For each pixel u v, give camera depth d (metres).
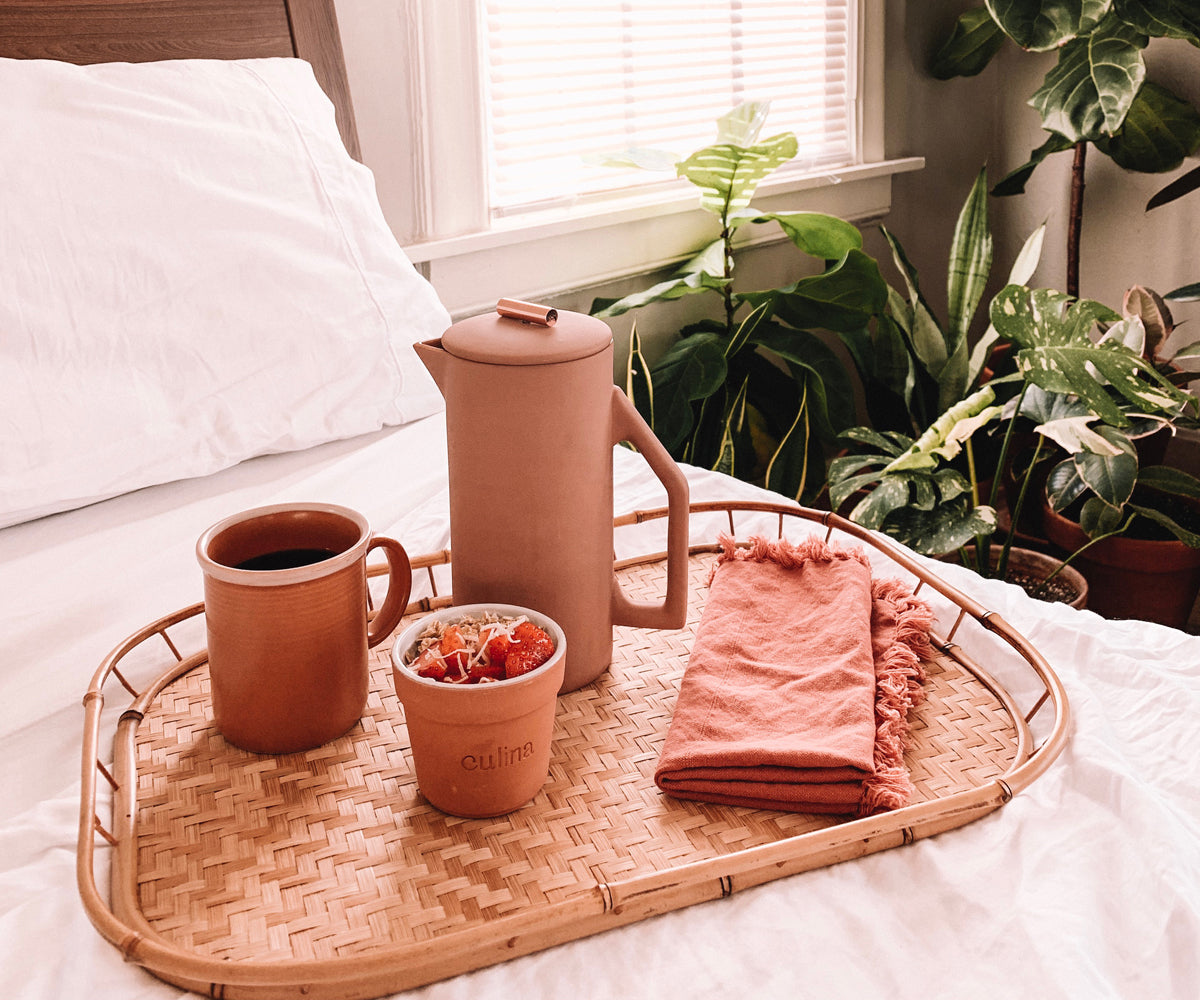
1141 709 0.72
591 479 0.66
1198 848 0.58
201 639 0.79
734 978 0.50
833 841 0.55
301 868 0.56
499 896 0.54
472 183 1.59
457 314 1.62
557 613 0.68
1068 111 1.81
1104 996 0.49
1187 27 1.73
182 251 0.96
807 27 2.04
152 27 1.16
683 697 0.68
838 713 0.64
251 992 0.48
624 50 1.77
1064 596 1.78
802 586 0.80
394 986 0.48
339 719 0.66
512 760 0.58
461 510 0.67
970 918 0.54
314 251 1.07
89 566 0.84
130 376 0.93
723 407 1.88
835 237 1.84
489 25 1.58
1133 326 1.70
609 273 1.82
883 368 2.02
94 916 0.51
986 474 2.09
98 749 0.67
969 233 1.93
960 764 0.65
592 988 0.50
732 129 1.66
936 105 2.36
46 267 0.88
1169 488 1.78
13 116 0.90
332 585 0.62
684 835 0.59
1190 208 2.11
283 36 1.29
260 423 1.01
